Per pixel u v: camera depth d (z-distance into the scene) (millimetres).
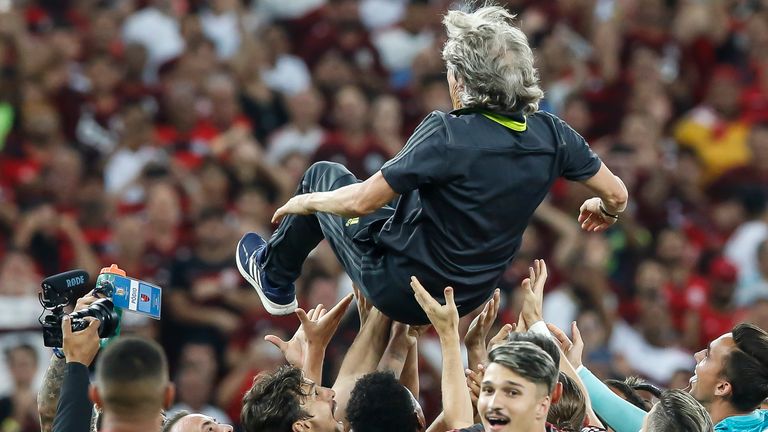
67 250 39625
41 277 39156
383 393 16844
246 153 42250
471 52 16656
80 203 41562
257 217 41375
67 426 15578
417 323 17594
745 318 40625
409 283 17094
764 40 52594
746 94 51156
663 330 40594
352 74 48594
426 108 47281
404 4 53875
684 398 16375
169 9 48750
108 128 45062
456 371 16828
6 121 43594
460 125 16641
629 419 18578
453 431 16234
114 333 16656
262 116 46500
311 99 45781
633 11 52688
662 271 42625
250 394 17219
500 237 16984
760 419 18828
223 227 38938
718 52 52531
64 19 48969
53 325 16812
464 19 16906
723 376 18922
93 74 46031
